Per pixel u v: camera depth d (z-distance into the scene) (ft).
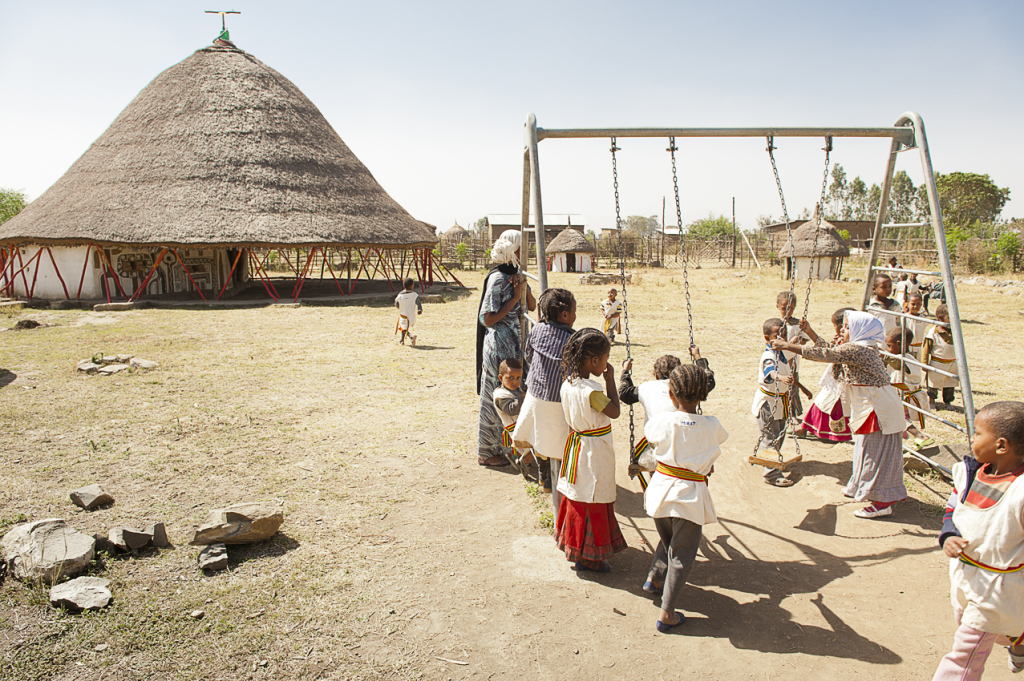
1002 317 54.65
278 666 10.37
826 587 13.15
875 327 16.31
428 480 18.38
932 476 18.89
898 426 15.97
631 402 13.84
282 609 11.89
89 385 28.76
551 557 14.20
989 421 8.91
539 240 16.24
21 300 65.77
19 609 11.48
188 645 10.75
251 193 71.67
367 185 84.69
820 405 20.26
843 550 14.75
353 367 33.86
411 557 14.01
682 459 11.64
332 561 13.67
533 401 14.30
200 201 68.85
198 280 77.41
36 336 42.75
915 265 113.39
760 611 12.31
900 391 21.90
